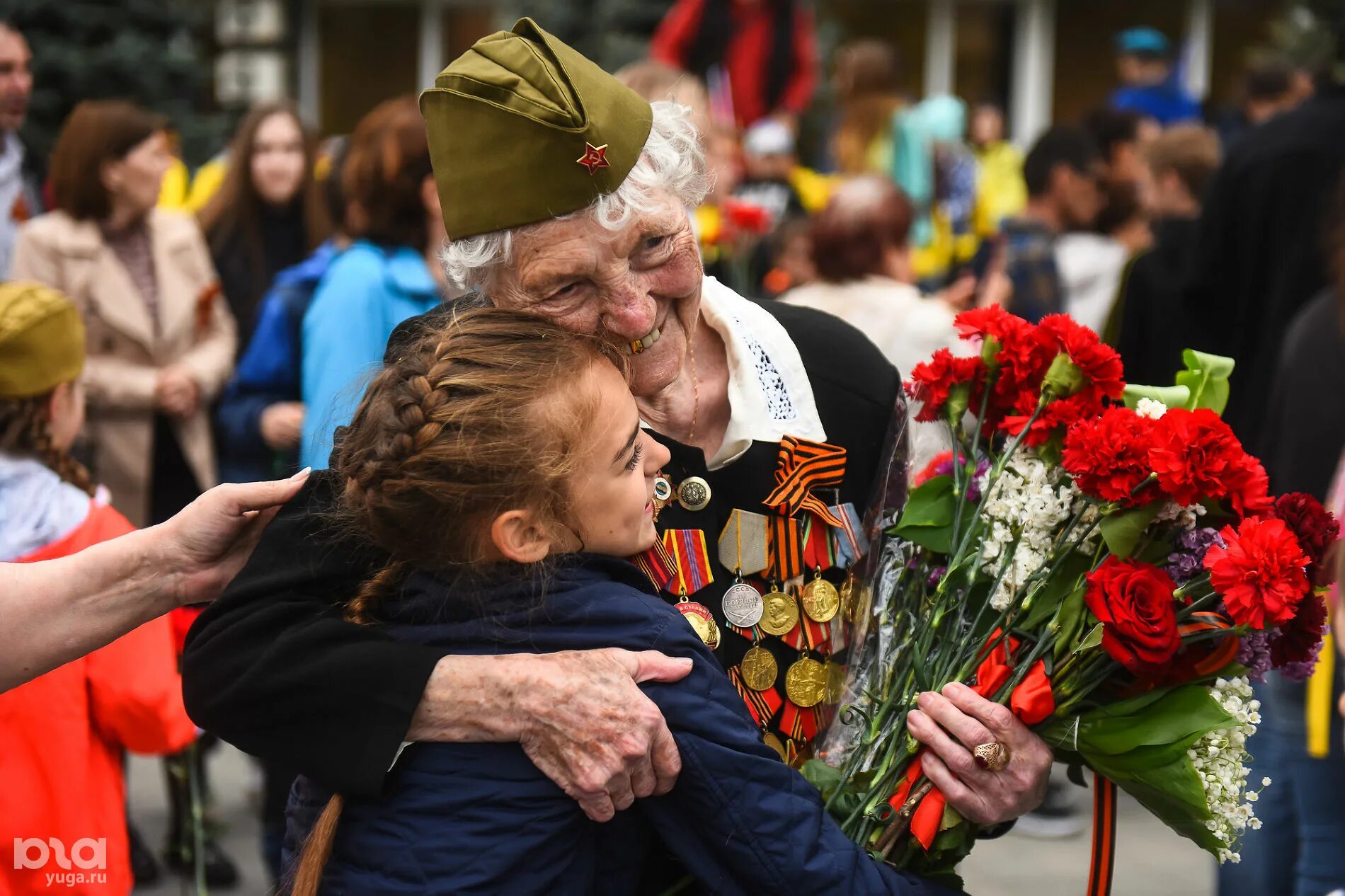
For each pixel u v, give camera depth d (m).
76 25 7.98
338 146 5.20
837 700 1.73
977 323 1.73
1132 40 8.30
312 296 3.74
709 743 1.47
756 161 6.50
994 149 9.09
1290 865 3.23
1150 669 1.54
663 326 1.64
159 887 3.84
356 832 1.46
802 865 1.47
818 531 1.73
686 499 1.69
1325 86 3.78
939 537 1.71
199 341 4.39
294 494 1.66
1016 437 1.69
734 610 1.68
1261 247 3.76
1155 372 3.97
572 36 9.11
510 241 1.54
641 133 1.54
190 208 6.19
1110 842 1.71
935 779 1.60
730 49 7.24
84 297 4.18
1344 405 3.17
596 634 1.49
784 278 5.43
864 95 6.89
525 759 1.44
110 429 4.20
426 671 1.43
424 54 12.67
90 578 1.68
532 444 1.43
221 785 4.64
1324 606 1.61
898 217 3.71
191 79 8.45
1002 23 12.66
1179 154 4.85
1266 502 1.54
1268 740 3.25
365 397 1.54
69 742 2.31
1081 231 5.58
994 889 3.87
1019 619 1.66
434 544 1.46
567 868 1.46
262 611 1.54
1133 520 1.56
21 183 4.89
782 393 1.78
